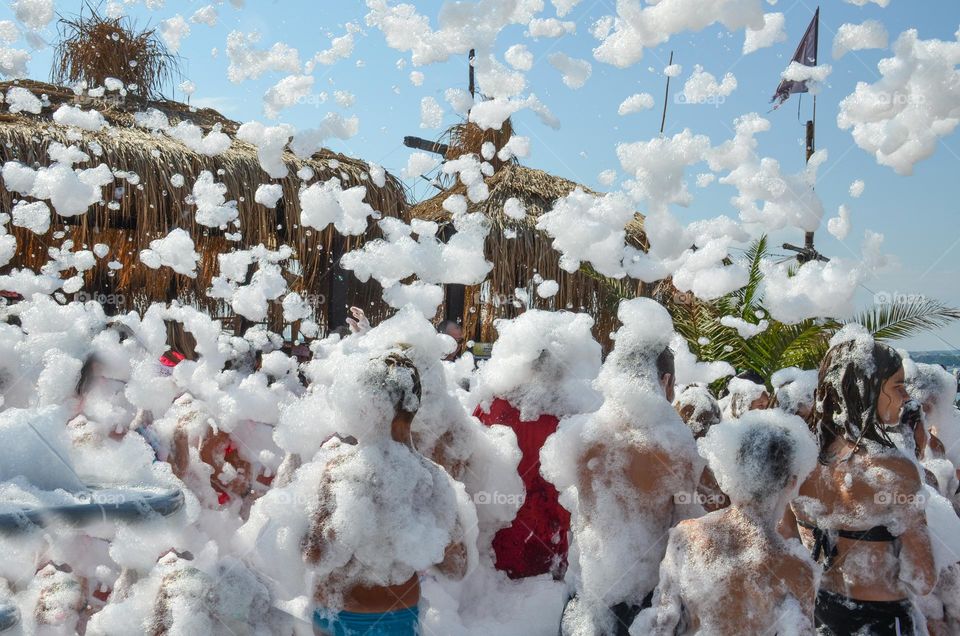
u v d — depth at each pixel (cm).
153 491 248
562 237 329
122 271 743
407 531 264
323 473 271
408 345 359
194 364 426
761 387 403
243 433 411
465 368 495
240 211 664
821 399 294
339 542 260
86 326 370
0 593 265
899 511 273
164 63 777
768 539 239
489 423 403
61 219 636
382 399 269
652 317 308
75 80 746
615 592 294
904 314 650
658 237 302
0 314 385
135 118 716
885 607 276
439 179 902
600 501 302
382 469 266
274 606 279
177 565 271
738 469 240
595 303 819
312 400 350
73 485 245
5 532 216
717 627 237
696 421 368
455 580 300
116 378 367
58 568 290
